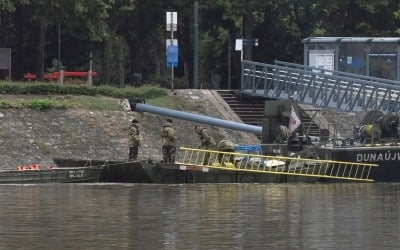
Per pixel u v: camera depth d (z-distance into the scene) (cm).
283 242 6938
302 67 16988
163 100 17175
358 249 6650
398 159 12181
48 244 6819
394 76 16862
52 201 9662
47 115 15225
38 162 14262
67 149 14712
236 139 16275
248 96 17975
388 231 7500
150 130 15762
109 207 9125
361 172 12181
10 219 8156
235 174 12019
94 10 17975
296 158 12138
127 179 11956
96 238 7088
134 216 8381
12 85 16162
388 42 16888
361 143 12612
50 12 18000
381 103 15200
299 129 12850
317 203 9550
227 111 17438
